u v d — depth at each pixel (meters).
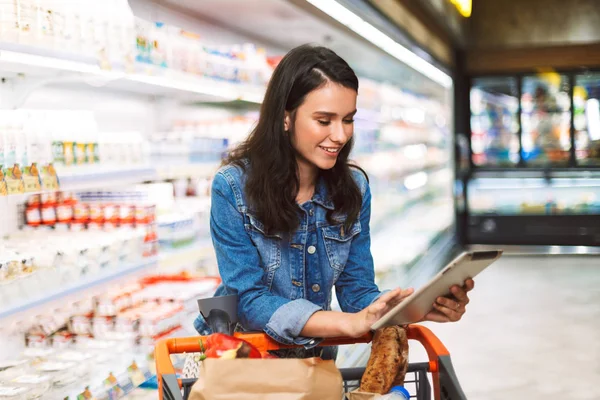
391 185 6.50
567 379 4.25
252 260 1.67
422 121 8.64
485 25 8.79
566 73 8.90
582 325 5.47
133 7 3.63
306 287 1.76
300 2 3.83
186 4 3.93
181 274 3.50
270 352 1.80
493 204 9.11
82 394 2.44
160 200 3.39
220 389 1.26
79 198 3.11
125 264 2.81
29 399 2.23
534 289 6.83
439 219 8.86
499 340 5.10
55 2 2.29
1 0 2.04
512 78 9.02
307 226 1.73
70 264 2.44
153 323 2.84
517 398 3.95
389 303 1.48
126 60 2.63
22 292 2.21
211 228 1.71
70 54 2.27
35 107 3.07
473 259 1.32
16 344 2.58
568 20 8.64
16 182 2.21
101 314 2.83
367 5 4.35
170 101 4.12
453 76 8.82
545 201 8.97
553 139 9.02
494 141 9.16
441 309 1.54
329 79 1.54
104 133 2.98
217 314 1.54
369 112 6.17
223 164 1.73
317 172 1.74
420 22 6.26
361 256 1.85
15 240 2.56
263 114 1.63
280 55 5.56
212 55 3.48
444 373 1.50
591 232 8.84
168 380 1.39
